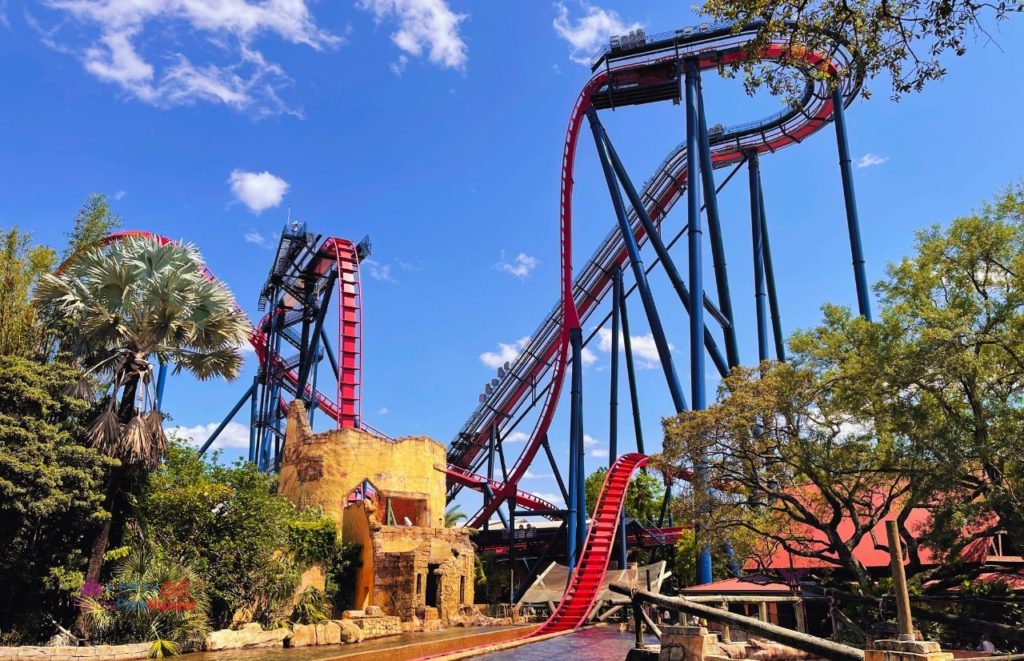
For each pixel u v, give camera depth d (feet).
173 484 110.01
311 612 107.86
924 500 72.84
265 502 108.78
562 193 161.48
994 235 71.26
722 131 169.48
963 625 66.80
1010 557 88.53
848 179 130.41
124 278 90.48
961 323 66.33
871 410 73.92
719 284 141.79
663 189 176.76
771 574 96.48
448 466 185.06
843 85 135.85
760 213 165.27
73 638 77.56
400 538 132.98
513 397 196.65
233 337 99.86
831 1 41.47
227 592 100.53
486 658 74.54
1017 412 63.36
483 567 197.98
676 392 134.72
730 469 88.63
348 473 143.02
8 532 78.48
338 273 187.21
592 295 186.09
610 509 141.79
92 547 86.94
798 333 85.71
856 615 74.33
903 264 77.61
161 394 152.76
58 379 84.17
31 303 93.09
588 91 153.89
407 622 121.19
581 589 126.62
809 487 104.99
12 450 75.10
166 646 80.89
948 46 40.09
